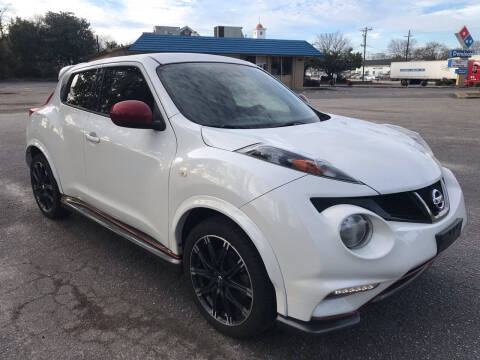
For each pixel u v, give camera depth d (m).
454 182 2.84
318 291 1.98
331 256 1.96
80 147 3.46
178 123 2.66
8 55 56.81
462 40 32.31
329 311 2.02
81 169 3.52
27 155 4.45
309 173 2.10
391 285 2.15
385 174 2.26
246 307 2.34
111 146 3.07
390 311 2.77
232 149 2.35
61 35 62.03
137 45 32.81
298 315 2.07
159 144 2.71
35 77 60.78
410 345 2.43
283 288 2.08
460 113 14.91
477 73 45.19
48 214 4.33
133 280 3.17
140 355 2.35
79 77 3.77
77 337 2.51
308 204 2.01
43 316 2.71
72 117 3.62
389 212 2.17
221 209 2.25
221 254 2.38
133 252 3.65
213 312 2.52
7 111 15.48
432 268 3.33
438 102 21.20
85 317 2.71
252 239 2.10
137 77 3.07
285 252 2.02
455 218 2.51
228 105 2.95
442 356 2.34
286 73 37.97
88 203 3.59
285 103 3.33
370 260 2.01
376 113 15.05
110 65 3.40
